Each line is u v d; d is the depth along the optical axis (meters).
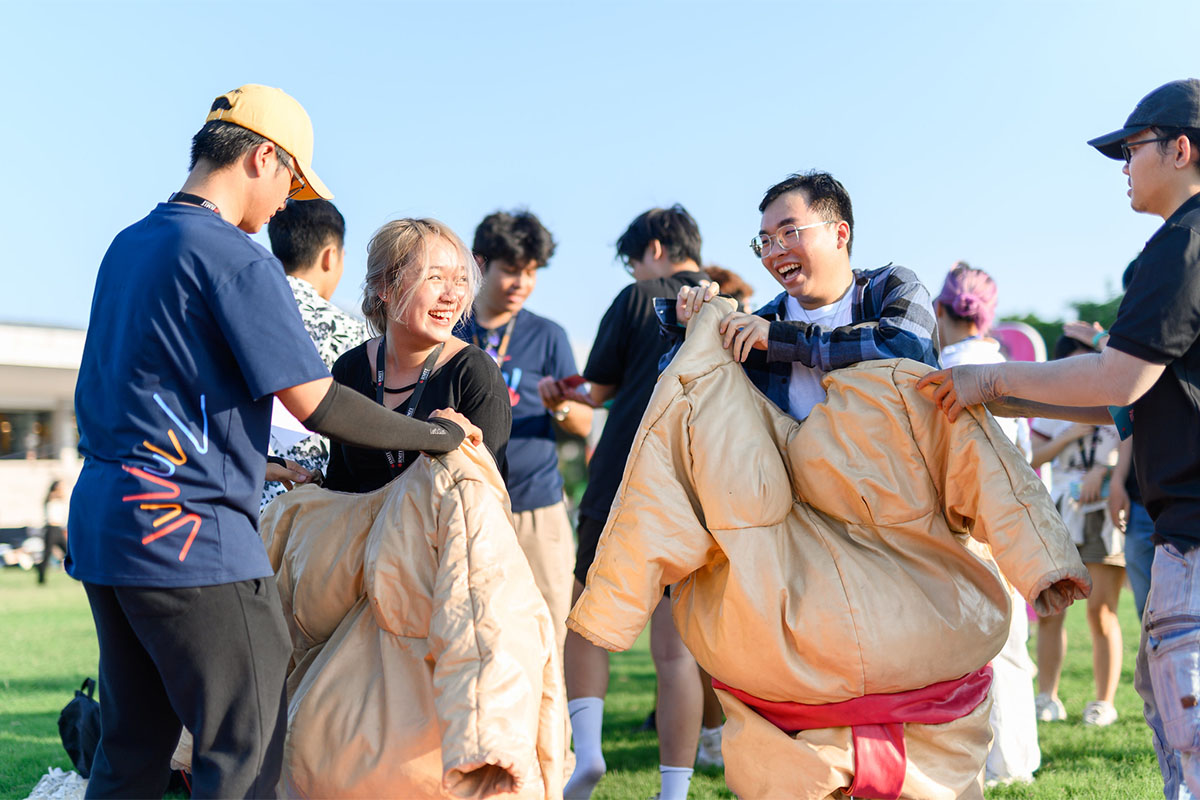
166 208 2.62
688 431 2.79
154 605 2.39
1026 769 4.09
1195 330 2.46
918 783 2.63
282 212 4.07
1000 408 2.99
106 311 2.56
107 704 2.65
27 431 22.25
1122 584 5.33
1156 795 3.84
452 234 3.12
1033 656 7.57
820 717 2.67
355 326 3.84
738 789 2.78
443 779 2.39
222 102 2.73
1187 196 2.60
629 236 4.77
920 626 2.64
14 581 15.73
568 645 4.01
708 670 2.85
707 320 2.98
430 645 2.58
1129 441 4.73
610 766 4.66
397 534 2.74
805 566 2.71
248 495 2.53
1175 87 2.61
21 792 4.05
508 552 2.67
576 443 19.95
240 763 2.42
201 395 2.46
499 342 5.03
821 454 2.79
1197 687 2.47
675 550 2.73
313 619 2.92
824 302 3.14
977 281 4.58
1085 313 19.84
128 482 2.40
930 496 2.75
